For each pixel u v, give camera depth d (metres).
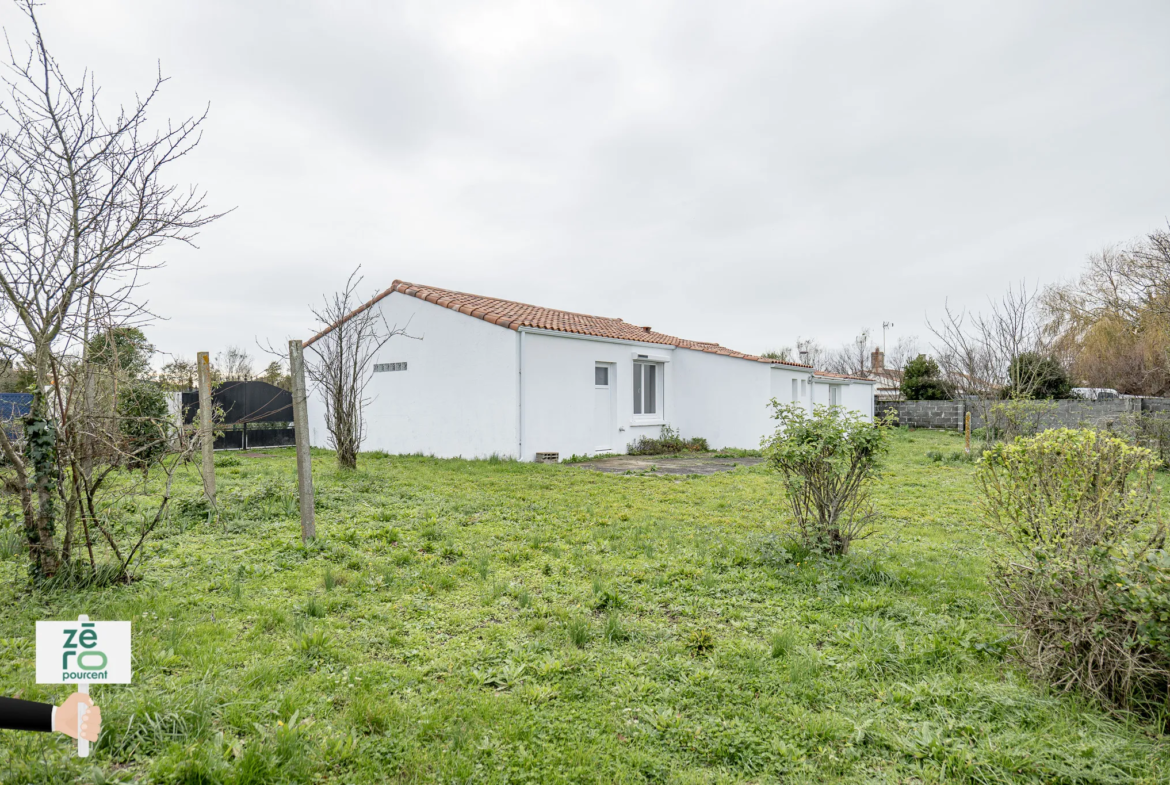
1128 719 2.77
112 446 4.73
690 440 18.25
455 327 14.40
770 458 5.89
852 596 4.59
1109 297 24.91
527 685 3.14
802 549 5.66
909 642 3.70
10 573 4.69
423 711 2.84
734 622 4.11
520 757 2.50
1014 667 3.36
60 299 4.19
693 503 8.58
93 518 4.64
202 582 4.70
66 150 4.06
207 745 2.45
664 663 3.42
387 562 5.35
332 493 8.25
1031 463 3.78
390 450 15.87
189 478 9.84
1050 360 21.25
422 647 3.63
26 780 2.19
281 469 11.31
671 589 4.78
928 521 7.48
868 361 43.78
